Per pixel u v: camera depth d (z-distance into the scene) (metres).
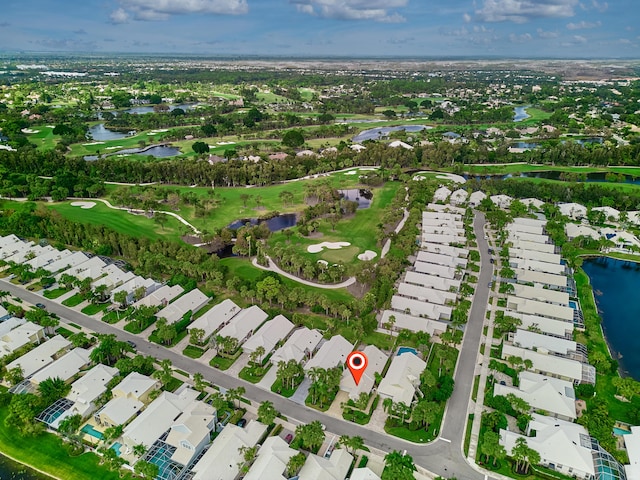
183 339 136.62
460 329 141.00
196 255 173.38
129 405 105.94
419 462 94.62
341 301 153.88
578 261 180.25
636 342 140.50
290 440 100.25
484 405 110.38
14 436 101.19
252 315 141.50
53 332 137.50
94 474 92.06
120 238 186.88
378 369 119.94
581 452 93.12
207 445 97.56
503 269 169.50
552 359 122.00
